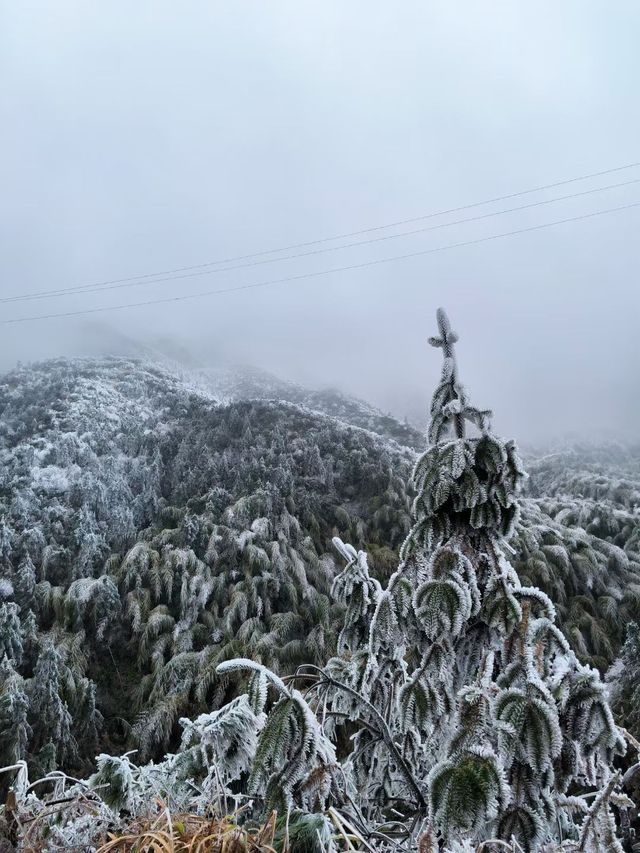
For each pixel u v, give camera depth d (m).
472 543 1.69
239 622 9.37
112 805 1.43
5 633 8.17
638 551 12.87
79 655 8.61
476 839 1.21
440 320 1.90
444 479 1.63
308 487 13.36
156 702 7.96
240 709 1.43
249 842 1.16
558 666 1.38
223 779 1.45
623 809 1.42
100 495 12.59
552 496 18.50
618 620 9.91
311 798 1.21
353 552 2.10
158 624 9.17
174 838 1.17
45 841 1.32
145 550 10.53
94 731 7.67
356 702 1.91
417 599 1.54
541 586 9.77
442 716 1.47
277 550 10.55
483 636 1.60
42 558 10.46
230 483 13.34
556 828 1.40
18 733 6.64
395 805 1.92
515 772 1.18
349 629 2.07
